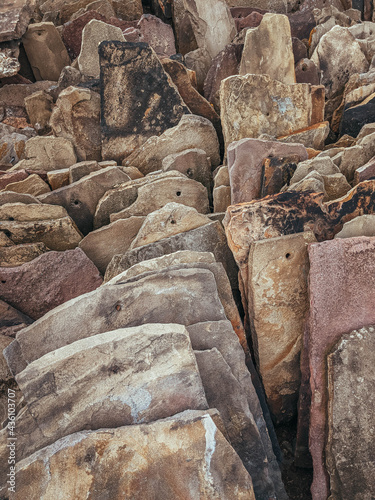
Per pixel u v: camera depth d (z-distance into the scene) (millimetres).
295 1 5629
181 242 2701
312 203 2311
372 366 1949
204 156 3328
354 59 4293
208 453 1564
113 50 3236
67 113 3484
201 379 1812
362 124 3627
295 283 2219
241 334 2244
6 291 2721
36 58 4672
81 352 1739
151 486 1542
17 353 1940
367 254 2086
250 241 2260
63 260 2797
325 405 2020
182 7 5074
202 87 4551
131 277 2107
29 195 3076
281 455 2219
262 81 3221
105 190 3246
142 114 3465
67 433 1674
